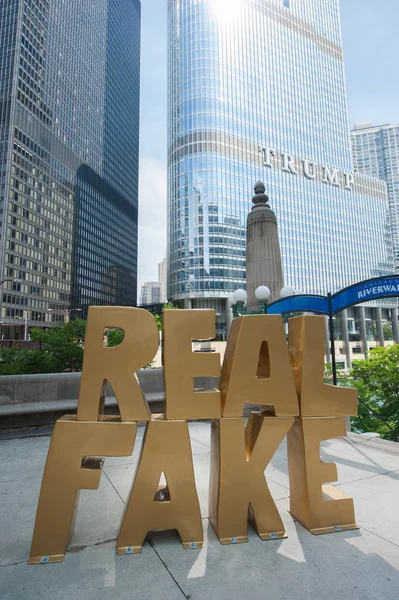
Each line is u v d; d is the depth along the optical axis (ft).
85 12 366.22
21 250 250.16
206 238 245.04
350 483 14.20
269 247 49.65
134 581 8.22
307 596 7.66
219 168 254.06
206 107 259.39
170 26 293.64
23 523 11.12
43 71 287.48
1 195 239.30
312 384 11.28
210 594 7.74
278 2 319.27
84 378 10.27
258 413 11.77
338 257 311.88
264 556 9.27
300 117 311.88
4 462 16.72
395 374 51.06
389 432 51.11
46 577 8.41
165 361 10.61
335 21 370.53
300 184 299.58
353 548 9.63
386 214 361.30
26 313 251.60
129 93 481.87
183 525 9.89
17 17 262.67
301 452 11.12
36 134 273.75
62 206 306.14
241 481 10.42
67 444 9.81
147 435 10.20
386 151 502.38
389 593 7.76
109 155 407.64
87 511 11.92
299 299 29.04
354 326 291.38
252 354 11.05
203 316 10.93
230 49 278.46
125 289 434.30
